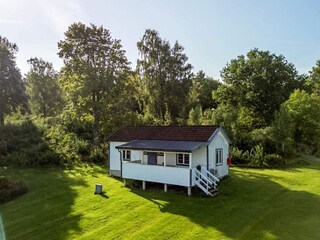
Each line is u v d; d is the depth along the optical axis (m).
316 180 24.81
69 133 40.91
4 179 23.59
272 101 48.53
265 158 31.73
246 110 50.59
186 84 52.91
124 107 39.91
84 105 36.88
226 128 39.72
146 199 20.31
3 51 45.31
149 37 51.53
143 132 27.28
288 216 16.80
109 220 17.16
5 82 45.03
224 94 52.16
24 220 17.78
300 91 48.62
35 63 56.78
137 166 22.91
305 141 44.69
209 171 22.94
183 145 22.09
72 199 21.27
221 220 16.42
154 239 14.57
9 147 36.28
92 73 36.38
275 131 34.94
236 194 20.95
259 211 17.64
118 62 38.66
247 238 14.16
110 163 28.25
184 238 14.48
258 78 48.66
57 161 33.41
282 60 50.00
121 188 23.27
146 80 50.62
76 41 37.56
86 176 28.23
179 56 52.66
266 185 23.20
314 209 17.84
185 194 20.95
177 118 50.06
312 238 13.93
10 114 48.31
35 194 22.86
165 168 21.48
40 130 42.47
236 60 51.69
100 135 39.28
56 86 58.00
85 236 15.27
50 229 16.34
